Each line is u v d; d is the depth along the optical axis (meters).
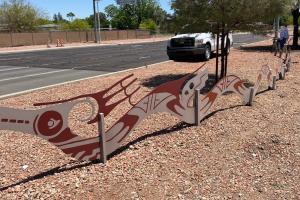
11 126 4.54
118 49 34.09
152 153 5.91
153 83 12.23
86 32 59.81
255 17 10.81
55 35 55.25
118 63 20.08
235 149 6.23
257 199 4.72
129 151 5.97
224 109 8.54
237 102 9.20
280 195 4.83
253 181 5.17
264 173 5.42
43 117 4.83
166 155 5.87
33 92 11.20
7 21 65.56
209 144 6.39
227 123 7.49
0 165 5.48
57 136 5.02
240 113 8.23
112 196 4.65
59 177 5.06
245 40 40.91
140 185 4.92
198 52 18.81
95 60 22.47
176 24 11.31
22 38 50.50
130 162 5.56
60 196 4.59
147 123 7.43
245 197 4.75
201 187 4.95
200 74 7.19
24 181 4.96
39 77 15.00
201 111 7.38
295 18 27.36
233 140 6.61
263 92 10.50
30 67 19.22
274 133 7.02
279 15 11.17
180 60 19.95
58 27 82.69
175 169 5.41
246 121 7.68
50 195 4.61
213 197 4.72
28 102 9.63
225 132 6.98
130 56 24.98
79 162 5.54
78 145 5.24
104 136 5.42
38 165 5.48
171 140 6.48
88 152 5.36
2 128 4.46
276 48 21.89
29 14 66.62
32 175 5.15
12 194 4.62
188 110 7.08
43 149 6.10
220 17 10.55
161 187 4.90
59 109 4.96
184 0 10.81
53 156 5.81
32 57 26.67
